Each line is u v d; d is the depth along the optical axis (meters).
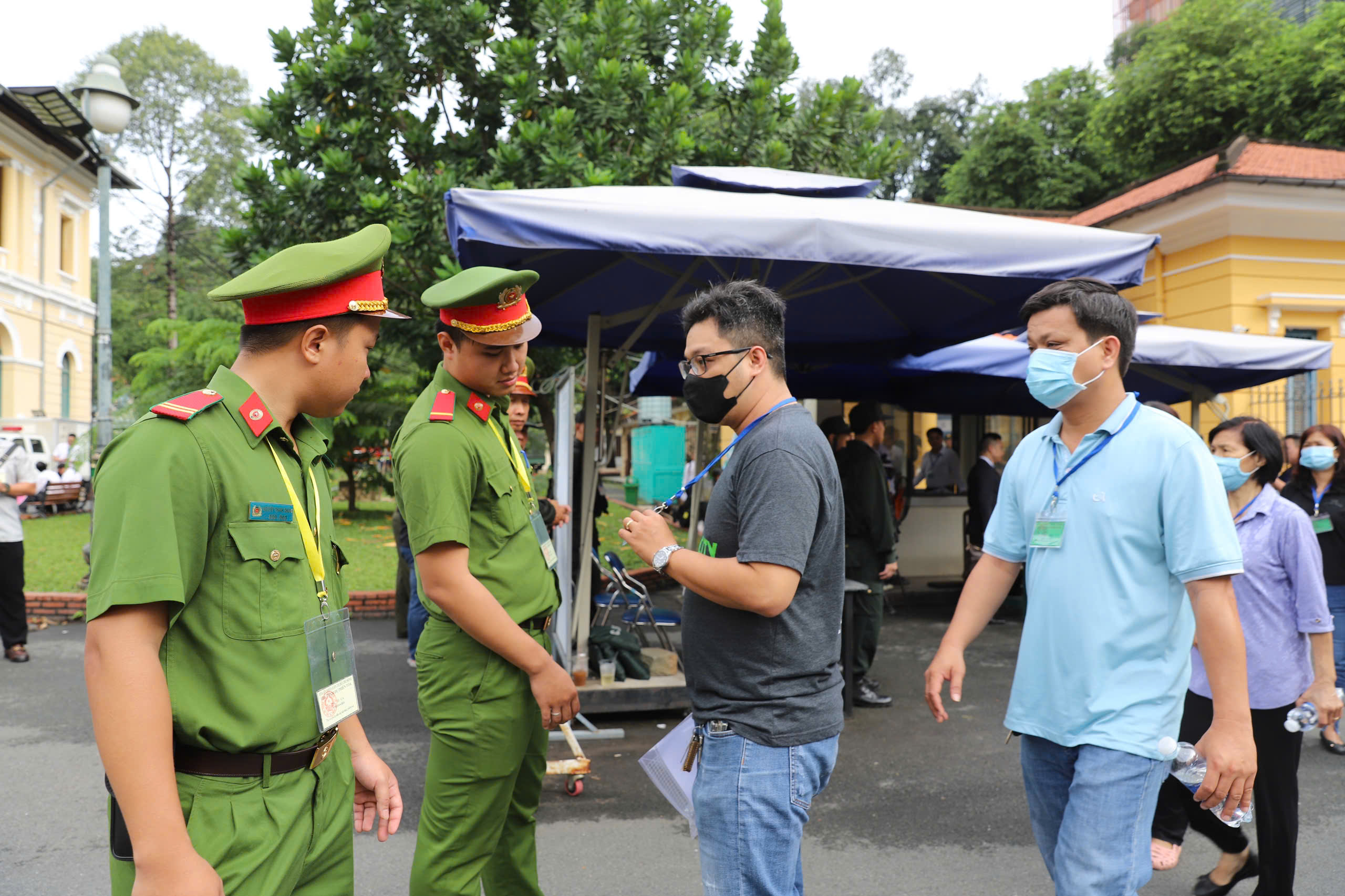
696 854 3.50
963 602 2.39
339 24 9.59
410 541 2.24
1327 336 11.78
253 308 1.58
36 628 7.59
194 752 1.43
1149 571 2.00
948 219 4.27
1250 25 17.67
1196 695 3.01
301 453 1.66
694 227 3.87
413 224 8.59
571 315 6.05
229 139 36.78
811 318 6.23
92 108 8.50
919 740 4.94
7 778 4.21
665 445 20.53
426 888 2.32
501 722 2.28
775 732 1.92
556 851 3.51
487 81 9.56
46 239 24.98
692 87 9.66
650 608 5.52
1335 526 4.99
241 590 1.47
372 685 5.92
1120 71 19.72
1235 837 3.00
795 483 1.89
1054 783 2.13
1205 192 11.36
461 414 2.34
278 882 1.46
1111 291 2.13
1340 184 10.78
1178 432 2.00
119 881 1.41
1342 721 5.04
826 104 9.98
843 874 3.34
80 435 21.55
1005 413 9.98
